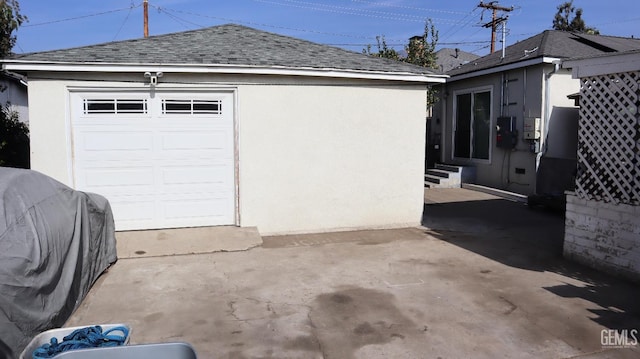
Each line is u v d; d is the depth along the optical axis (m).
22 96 15.81
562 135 11.41
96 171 7.31
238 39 9.08
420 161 8.64
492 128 12.95
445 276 5.75
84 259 5.09
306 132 7.95
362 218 8.41
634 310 4.66
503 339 4.04
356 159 8.27
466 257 6.60
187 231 7.53
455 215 9.73
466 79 13.91
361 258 6.54
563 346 3.91
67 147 7.12
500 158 12.67
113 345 2.84
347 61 8.41
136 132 7.40
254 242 7.07
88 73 7.05
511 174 12.25
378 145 8.37
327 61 8.20
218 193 7.80
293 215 8.02
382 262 6.35
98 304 4.83
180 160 7.60
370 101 8.23
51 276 4.03
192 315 4.55
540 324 4.34
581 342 3.99
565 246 6.45
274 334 4.14
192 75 7.39
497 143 12.48
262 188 7.84
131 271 5.88
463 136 14.42
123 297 5.02
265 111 7.73
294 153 7.93
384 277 5.71
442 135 15.40
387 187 8.50
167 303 4.86
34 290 3.71
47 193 4.61
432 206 10.79
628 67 5.36
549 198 9.99
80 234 4.97
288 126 7.85
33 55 6.99
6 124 10.27
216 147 7.71
